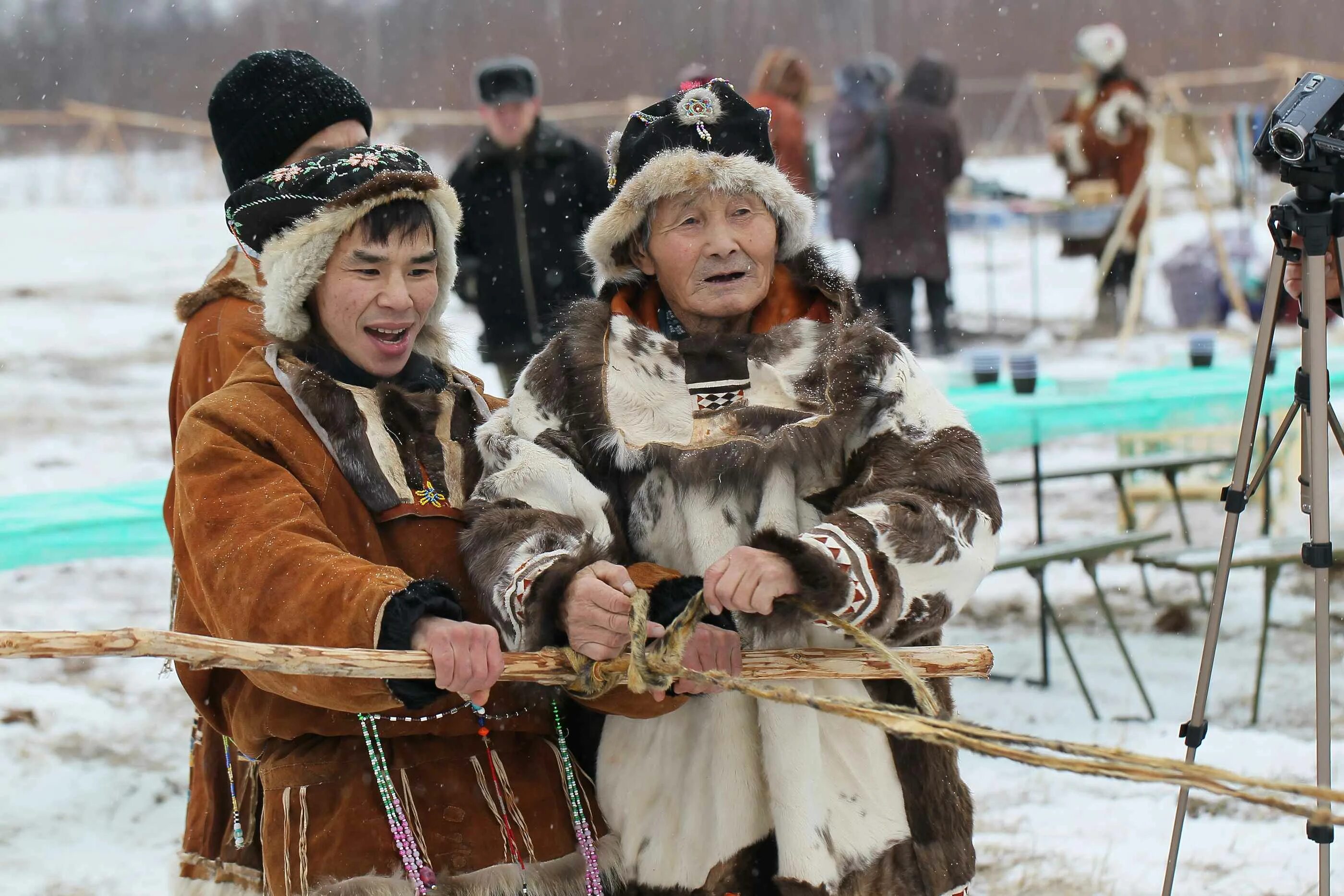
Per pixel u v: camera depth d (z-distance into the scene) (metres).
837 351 4.09
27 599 11.64
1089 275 27.19
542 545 4.00
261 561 3.74
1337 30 43.84
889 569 3.75
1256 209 22.59
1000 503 4.04
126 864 6.98
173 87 53.56
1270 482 12.59
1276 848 6.77
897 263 18.97
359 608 3.60
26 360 21.39
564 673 3.83
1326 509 4.70
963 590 3.91
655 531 4.18
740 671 3.87
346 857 3.83
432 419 4.32
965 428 4.10
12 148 49.53
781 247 4.45
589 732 4.39
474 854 3.94
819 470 4.11
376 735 3.95
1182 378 10.43
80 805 7.70
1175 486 11.45
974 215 20.81
